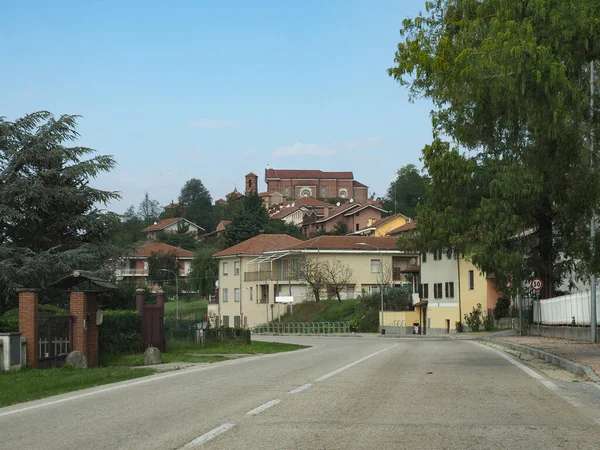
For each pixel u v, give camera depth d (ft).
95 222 120.37
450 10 65.10
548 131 57.47
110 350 84.33
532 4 57.36
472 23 59.31
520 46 54.03
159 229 491.72
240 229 361.10
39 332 63.52
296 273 260.21
